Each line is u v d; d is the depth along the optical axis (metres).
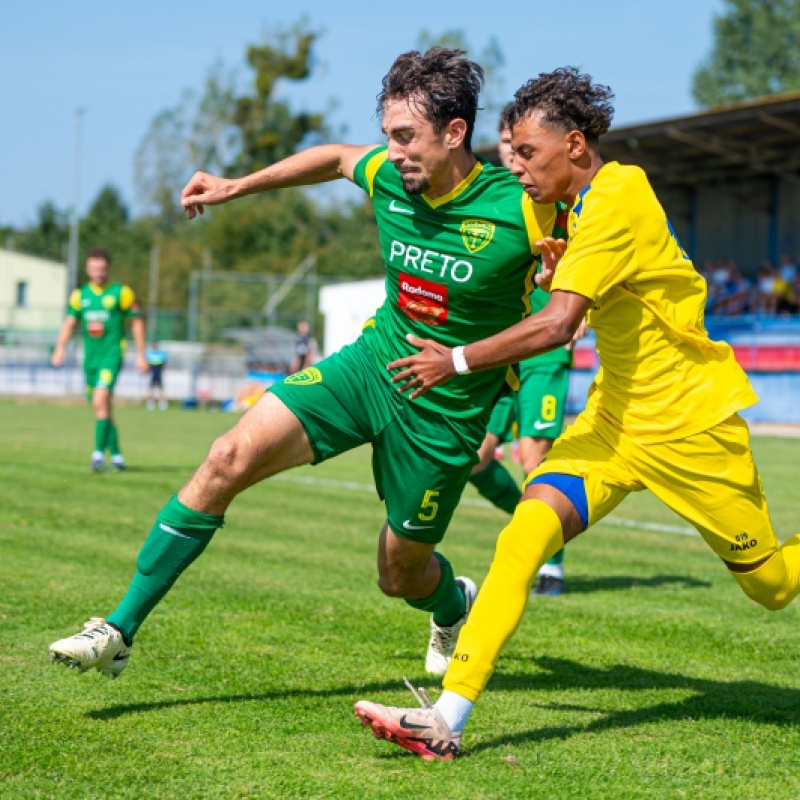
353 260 68.75
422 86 3.94
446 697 3.75
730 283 35.50
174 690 4.53
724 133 31.98
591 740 4.01
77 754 3.71
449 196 4.08
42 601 6.08
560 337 3.66
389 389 4.34
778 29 70.19
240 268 68.50
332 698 4.48
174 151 87.94
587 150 3.83
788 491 13.74
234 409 34.09
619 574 7.84
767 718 4.35
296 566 7.67
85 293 13.66
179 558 4.22
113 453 13.98
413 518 4.45
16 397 37.59
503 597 3.78
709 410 3.85
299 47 80.44
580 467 3.94
